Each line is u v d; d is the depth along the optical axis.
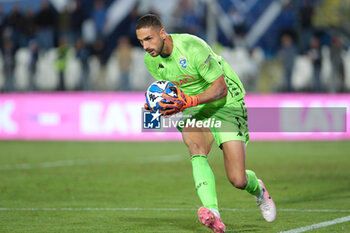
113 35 66.56
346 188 28.48
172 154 46.25
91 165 38.81
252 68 63.44
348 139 61.44
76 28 67.31
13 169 36.50
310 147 52.72
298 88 66.31
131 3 68.06
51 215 21.14
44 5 67.38
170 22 68.69
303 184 29.94
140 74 62.12
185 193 26.92
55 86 63.34
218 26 71.62
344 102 61.78
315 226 18.84
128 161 41.28
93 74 62.81
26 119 60.66
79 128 59.81
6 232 18.08
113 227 18.89
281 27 74.12
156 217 20.78
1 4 71.50
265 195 18.69
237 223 19.53
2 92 64.94
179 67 17.73
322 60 64.88
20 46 67.38
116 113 59.34
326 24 72.12
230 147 17.62
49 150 49.16
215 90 17.22
